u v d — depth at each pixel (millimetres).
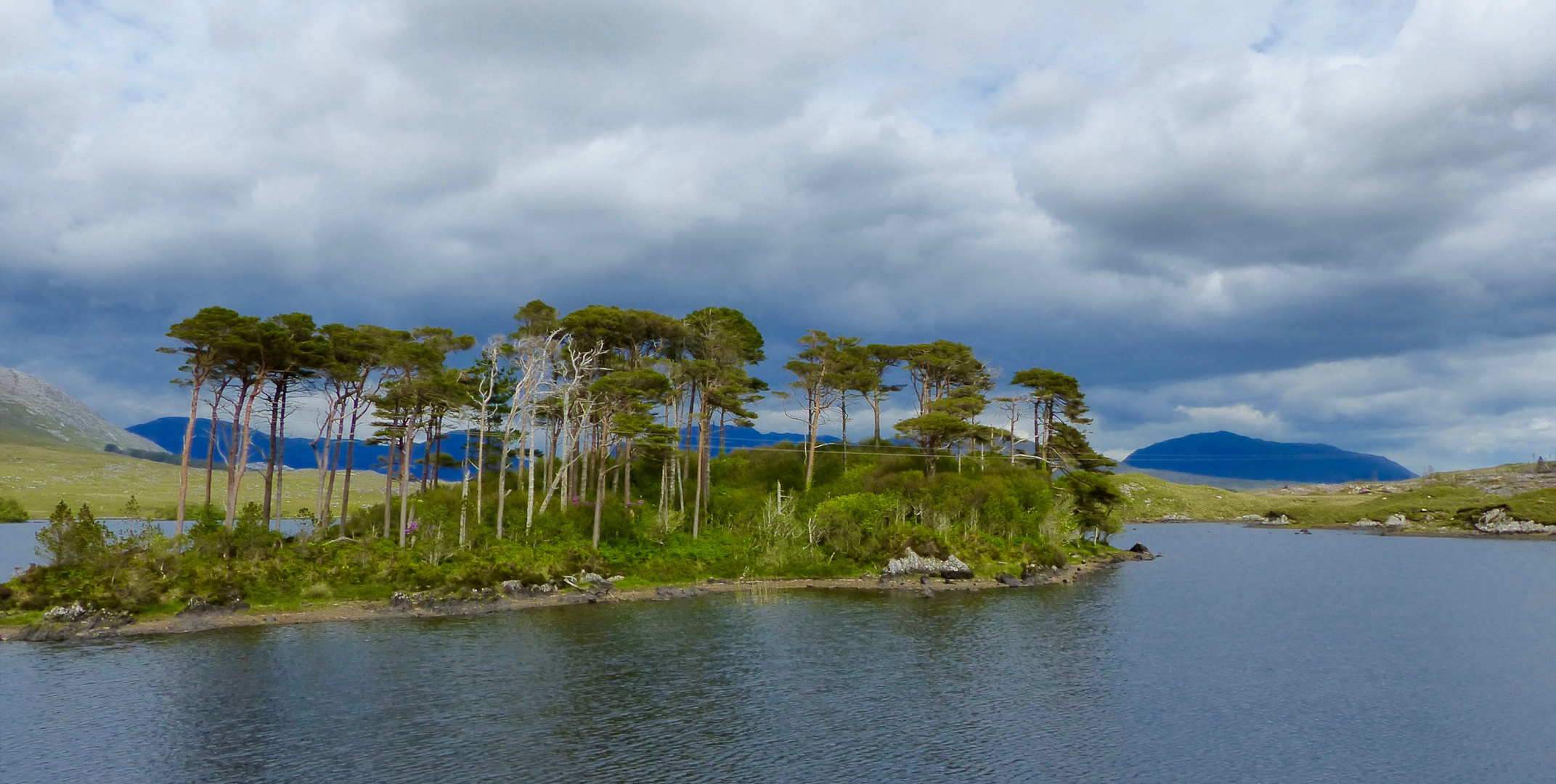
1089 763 36406
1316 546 175250
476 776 33594
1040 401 144500
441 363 83500
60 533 64250
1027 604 80062
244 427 75875
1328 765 36500
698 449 110438
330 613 65125
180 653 52781
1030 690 48562
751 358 124312
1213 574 113750
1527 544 180500
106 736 37531
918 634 64125
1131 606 80750
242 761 34656
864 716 42719
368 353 80688
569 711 42688
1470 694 48531
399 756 35594
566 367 99188
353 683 46812
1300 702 46531
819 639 61438
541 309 104000
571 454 100062
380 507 90500
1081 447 136750
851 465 126188
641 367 105000
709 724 41000
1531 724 42531
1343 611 80688
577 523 89250
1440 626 72188
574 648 56688
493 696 44906
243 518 72562
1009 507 111625
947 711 44062
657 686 47812
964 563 94500
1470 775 35406
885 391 135875
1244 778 34812
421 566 73625
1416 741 39844
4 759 34500
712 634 62250
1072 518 125688
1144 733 40688
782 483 118062
